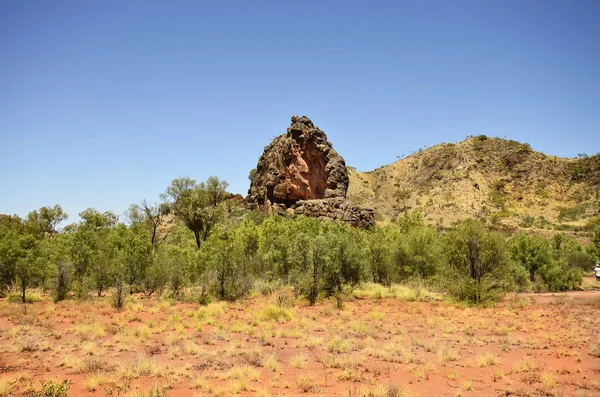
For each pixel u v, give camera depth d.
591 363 10.60
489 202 128.25
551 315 18.25
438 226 110.50
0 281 24.36
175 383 9.05
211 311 18.52
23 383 8.88
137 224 47.94
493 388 8.73
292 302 21.77
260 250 34.47
